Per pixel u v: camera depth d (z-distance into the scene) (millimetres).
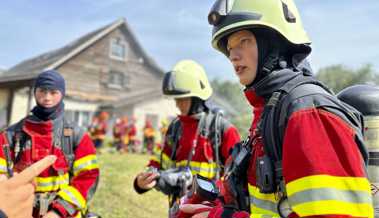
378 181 1412
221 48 1430
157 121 24312
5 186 1143
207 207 1339
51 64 21984
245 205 1306
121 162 10648
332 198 907
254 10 1209
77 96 22859
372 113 1476
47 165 1243
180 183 2535
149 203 6266
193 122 2834
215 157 2695
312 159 952
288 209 1089
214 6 1292
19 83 16141
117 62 25656
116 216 5324
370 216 918
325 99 1062
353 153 968
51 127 2438
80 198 2383
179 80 2809
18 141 2418
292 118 1042
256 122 1314
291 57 1250
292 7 1276
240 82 1314
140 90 26984
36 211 2254
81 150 2510
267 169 1142
